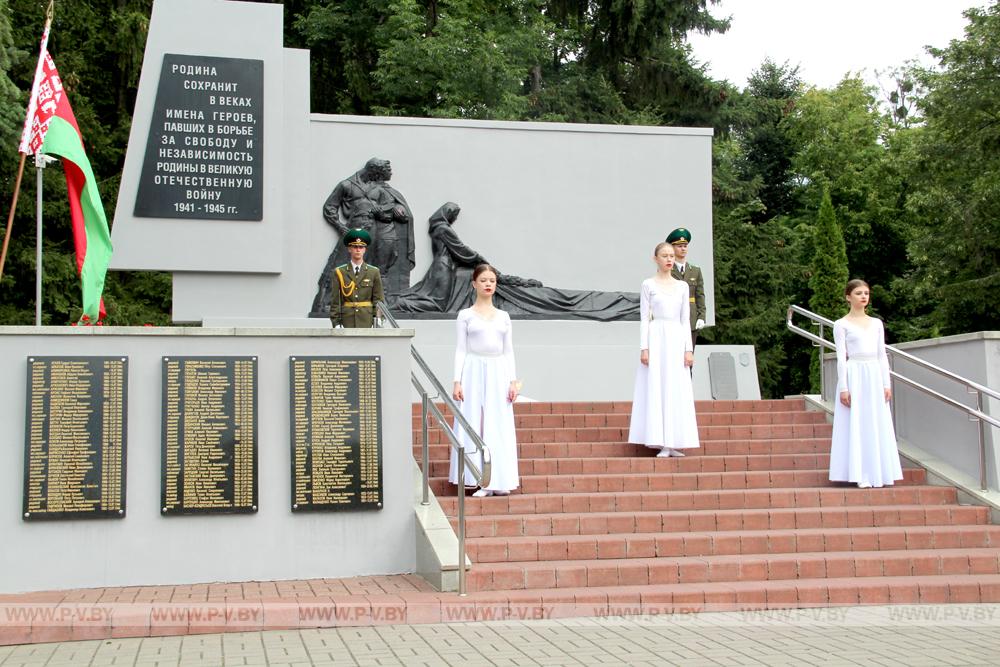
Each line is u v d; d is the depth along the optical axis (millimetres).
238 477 8359
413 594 7688
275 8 14250
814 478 10469
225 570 8297
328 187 14562
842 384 10359
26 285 21531
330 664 6016
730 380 14570
